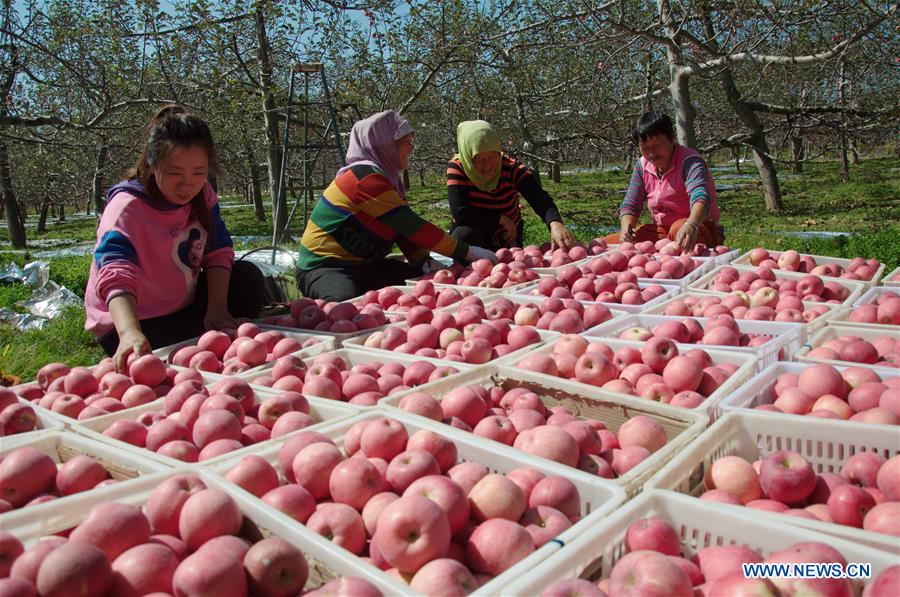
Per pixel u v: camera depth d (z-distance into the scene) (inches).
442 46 595.5
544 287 181.2
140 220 152.1
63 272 481.1
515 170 262.4
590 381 115.0
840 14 421.7
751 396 105.0
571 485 76.3
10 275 402.9
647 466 81.0
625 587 57.5
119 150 668.7
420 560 63.7
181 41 537.6
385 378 118.8
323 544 63.0
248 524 70.5
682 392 104.8
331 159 1075.9
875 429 82.6
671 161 244.8
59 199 1210.6
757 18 440.5
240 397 104.6
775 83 702.5
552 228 241.8
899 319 137.0
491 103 684.7
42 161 909.2
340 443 91.9
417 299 180.4
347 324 154.8
